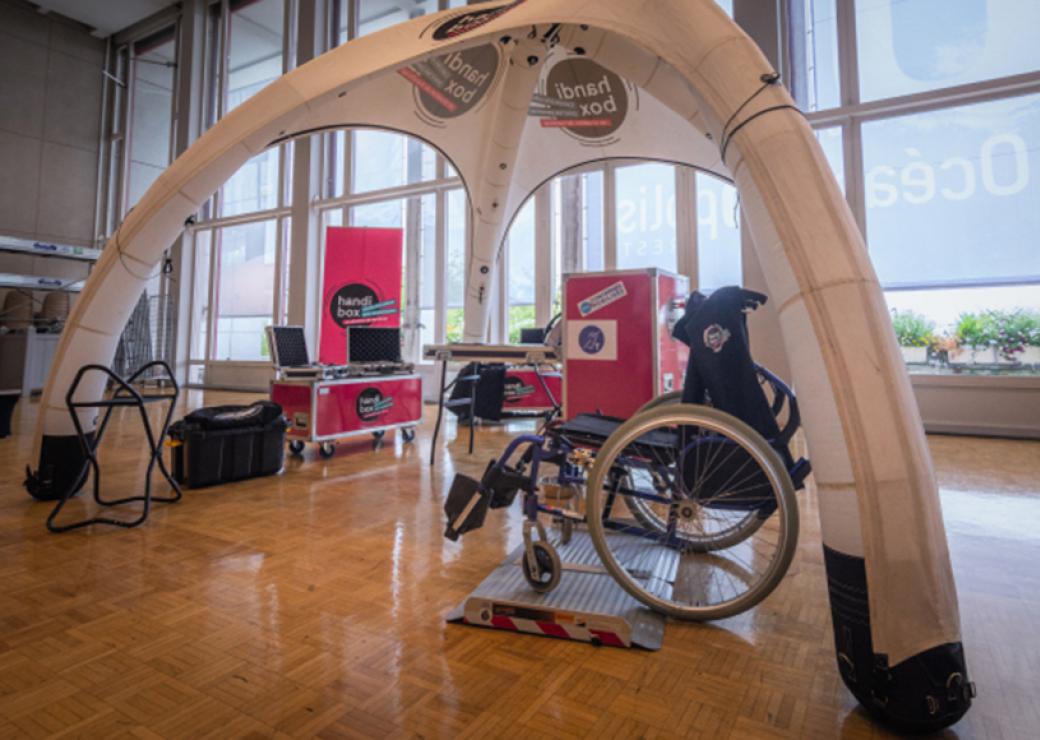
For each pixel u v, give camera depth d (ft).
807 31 19.34
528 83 14.49
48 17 35.91
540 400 20.42
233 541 7.39
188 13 34.78
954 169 17.17
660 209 22.38
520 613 4.94
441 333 26.84
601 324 8.55
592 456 5.86
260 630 4.93
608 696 3.94
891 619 3.56
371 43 8.52
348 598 5.63
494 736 3.48
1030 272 16.30
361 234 24.12
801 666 4.36
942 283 17.37
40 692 3.95
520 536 7.57
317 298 29.68
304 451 14.38
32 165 35.04
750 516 6.59
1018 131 16.38
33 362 26.18
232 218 32.99
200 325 35.14
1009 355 16.55
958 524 8.08
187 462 10.27
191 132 34.96
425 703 3.84
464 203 26.48
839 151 18.76
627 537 7.01
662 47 5.48
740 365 5.41
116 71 39.01
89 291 8.93
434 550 7.05
